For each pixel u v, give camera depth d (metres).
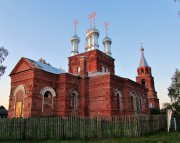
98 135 17.03
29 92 23.75
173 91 48.53
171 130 23.88
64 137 17.03
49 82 25.84
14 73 26.30
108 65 40.94
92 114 27.39
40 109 23.88
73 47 42.84
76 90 28.00
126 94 30.05
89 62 38.50
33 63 26.28
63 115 25.06
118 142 14.64
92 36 40.91
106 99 26.66
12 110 25.25
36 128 17.70
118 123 17.83
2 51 24.83
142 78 52.66
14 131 18.25
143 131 18.95
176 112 43.34
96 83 28.28
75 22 44.44
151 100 50.66
